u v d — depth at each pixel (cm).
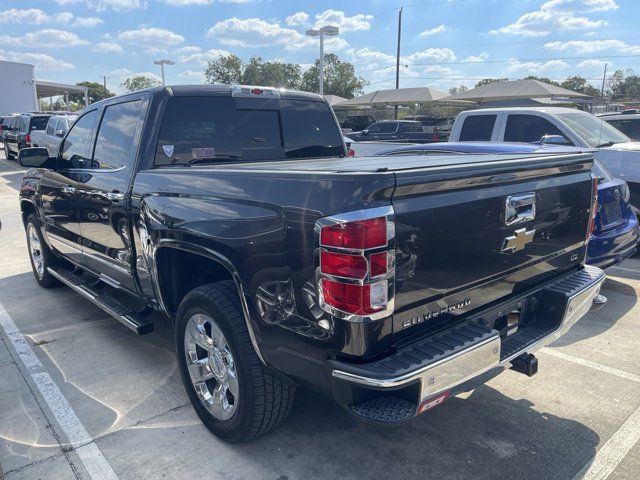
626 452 305
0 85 4075
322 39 2406
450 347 246
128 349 445
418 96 3108
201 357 328
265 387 283
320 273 233
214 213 289
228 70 7288
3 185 1602
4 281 641
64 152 499
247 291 271
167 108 380
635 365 411
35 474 288
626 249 551
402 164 280
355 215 221
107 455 304
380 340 232
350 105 3462
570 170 328
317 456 303
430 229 243
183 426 333
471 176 257
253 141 423
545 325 318
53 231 529
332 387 239
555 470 290
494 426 331
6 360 425
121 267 407
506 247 286
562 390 374
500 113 809
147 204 346
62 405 358
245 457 302
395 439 318
